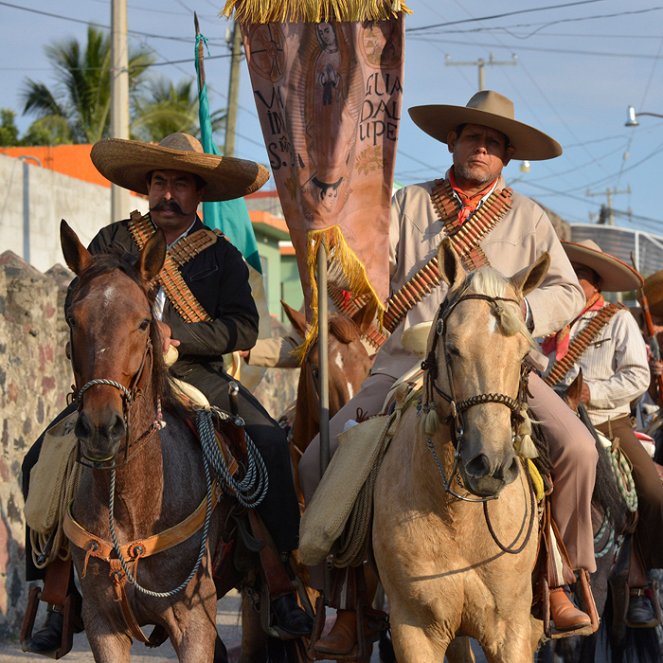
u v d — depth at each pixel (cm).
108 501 796
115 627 823
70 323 746
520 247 1003
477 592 796
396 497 820
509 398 701
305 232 1021
